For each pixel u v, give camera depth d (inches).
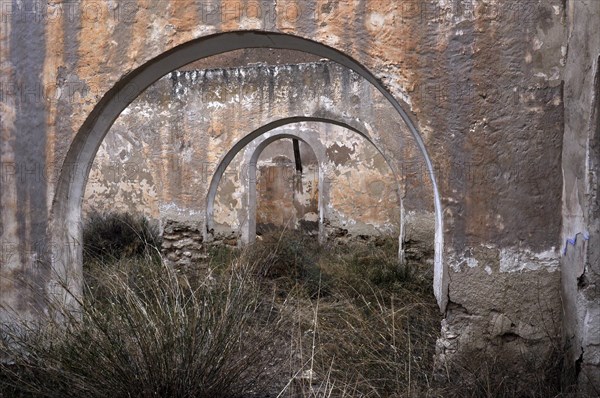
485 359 153.7
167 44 167.2
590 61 138.3
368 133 361.7
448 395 143.3
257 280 244.1
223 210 441.1
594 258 139.5
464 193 157.6
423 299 242.7
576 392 138.3
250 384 151.3
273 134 443.8
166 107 387.9
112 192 449.4
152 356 138.2
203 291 178.2
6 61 175.2
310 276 285.7
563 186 154.1
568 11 151.6
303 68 376.2
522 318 156.9
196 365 140.2
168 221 380.2
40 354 149.0
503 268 157.0
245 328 166.1
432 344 177.5
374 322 197.2
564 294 153.1
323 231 472.1
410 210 344.8
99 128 181.5
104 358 138.3
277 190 606.9
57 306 169.3
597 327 140.9
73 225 183.9
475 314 158.9
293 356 173.3
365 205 460.4
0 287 177.3
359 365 162.6
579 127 143.7
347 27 160.2
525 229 156.0
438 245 174.7
